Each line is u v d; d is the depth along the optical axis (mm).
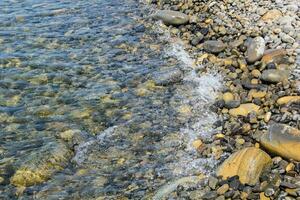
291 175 9227
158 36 17266
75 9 20125
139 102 13078
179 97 13234
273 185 8961
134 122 12180
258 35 15312
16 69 14852
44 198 9688
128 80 14203
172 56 15648
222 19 17172
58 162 10695
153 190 9742
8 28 17875
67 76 14461
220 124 11734
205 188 9414
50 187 9992
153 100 13156
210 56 15156
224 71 14141
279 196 8766
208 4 18578
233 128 11227
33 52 16000
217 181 9406
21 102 13133
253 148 9805
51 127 12039
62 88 13836
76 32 17688
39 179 10203
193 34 17016
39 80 14242
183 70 14664
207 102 12859
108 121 12266
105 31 17797
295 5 16688
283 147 9773
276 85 12695
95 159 10852
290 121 11039
